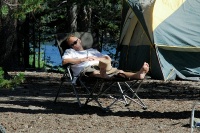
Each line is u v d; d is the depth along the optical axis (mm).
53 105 7953
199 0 14719
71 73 7844
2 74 4633
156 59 14383
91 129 5910
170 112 7242
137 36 15523
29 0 4809
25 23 22000
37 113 7016
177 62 14281
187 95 10086
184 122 6414
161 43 14055
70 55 7844
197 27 14398
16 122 6242
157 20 14094
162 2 14383
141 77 7141
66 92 10117
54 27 23844
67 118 6609
